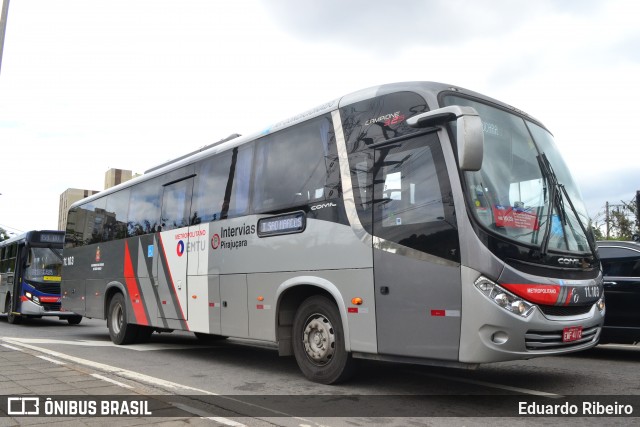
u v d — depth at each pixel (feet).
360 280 19.30
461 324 16.39
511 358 16.06
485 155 18.35
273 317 22.79
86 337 41.78
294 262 21.99
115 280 36.63
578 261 18.63
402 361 18.01
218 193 27.53
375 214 19.20
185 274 29.22
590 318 18.28
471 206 16.76
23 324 59.00
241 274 24.94
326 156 21.56
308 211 21.74
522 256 16.80
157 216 32.76
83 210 43.68
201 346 35.58
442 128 17.75
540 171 19.85
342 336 20.22
